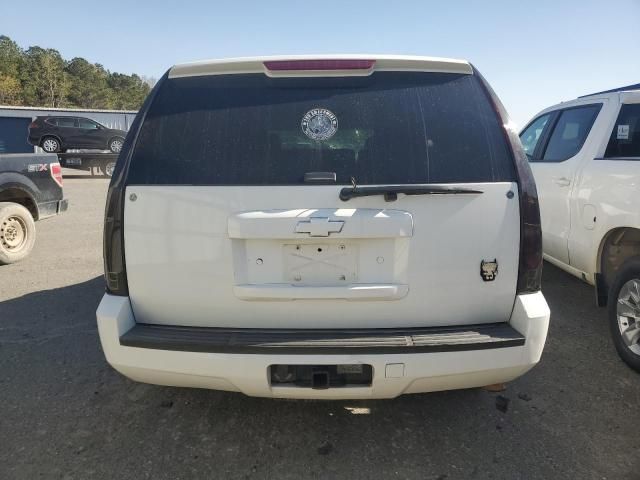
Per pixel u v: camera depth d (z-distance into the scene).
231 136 2.22
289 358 2.09
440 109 2.28
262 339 2.12
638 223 3.25
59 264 6.08
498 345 2.13
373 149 2.20
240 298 2.16
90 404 2.89
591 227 3.82
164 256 2.18
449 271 2.17
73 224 8.95
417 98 2.29
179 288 2.20
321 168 2.17
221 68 2.31
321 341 2.10
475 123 2.26
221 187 2.14
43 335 3.89
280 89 2.30
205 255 2.16
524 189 2.20
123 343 2.16
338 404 2.88
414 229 2.13
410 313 2.19
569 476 2.28
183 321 2.23
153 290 2.21
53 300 4.70
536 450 2.47
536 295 2.25
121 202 2.19
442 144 2.21
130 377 2.27
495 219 2.17
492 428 2.65
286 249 2.15
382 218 2.10
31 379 3.19
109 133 21.53
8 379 3.19
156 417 2.76
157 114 2.27
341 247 2.15
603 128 4.02
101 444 2.52
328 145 2.21
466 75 2.37
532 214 2.21
